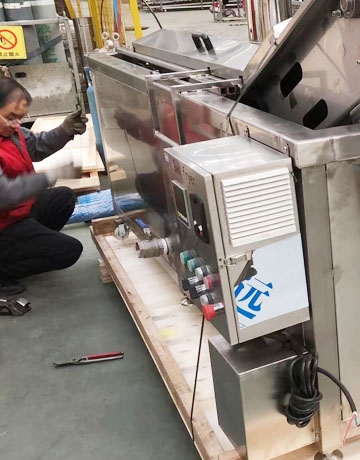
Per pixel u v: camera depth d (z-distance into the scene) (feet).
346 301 3.04
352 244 2.93
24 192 5.58
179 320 5.10
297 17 2.95
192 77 4.55
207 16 20.24
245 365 3.04
